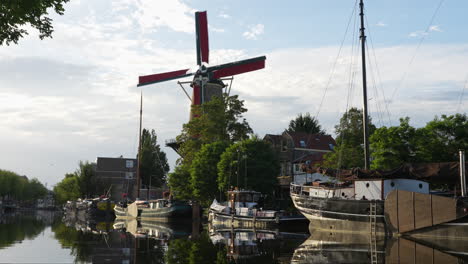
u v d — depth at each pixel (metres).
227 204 53.16
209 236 38.12
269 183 55.34
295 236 36.78
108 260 23.59
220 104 69.88
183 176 66.00
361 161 53.44
